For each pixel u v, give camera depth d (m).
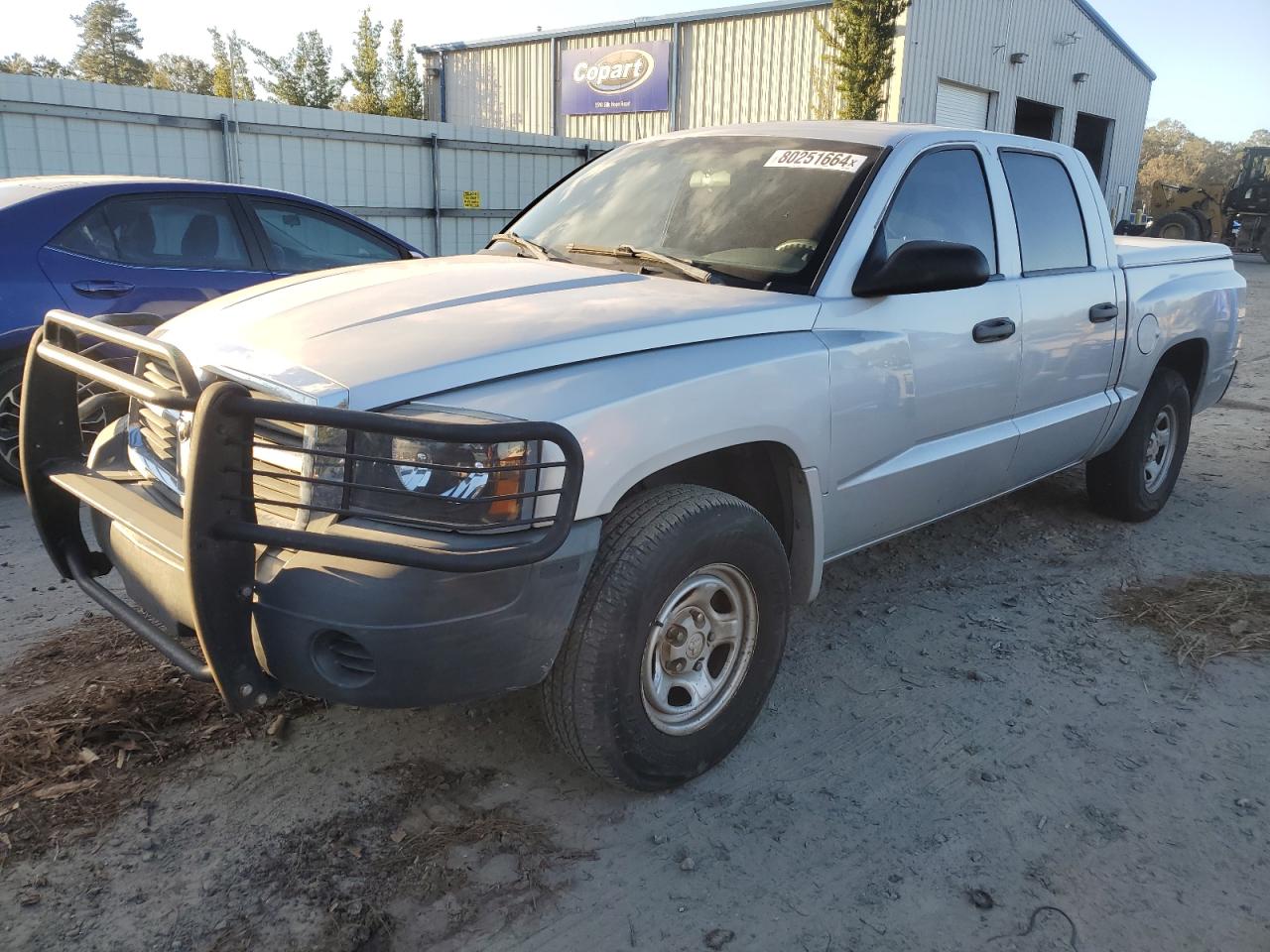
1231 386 9.49
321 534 2.13
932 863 2.57
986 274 3.12
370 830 2.61
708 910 2.38
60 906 2.30
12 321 4.98
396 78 33.44
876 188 3.35
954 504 3.87
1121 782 2.94
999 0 25.31
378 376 2.27
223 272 5.77
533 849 2.56
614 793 2.81
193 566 2.10
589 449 2.37
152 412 2.74
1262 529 5.26
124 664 3.38
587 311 2.73
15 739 2.90
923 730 3.20
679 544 2.54
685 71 25.66
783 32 23.89
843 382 3.07
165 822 2.61
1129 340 4.62
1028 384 3.98
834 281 3.15
